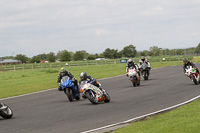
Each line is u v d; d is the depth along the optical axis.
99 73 142.50
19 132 30.28
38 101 58.75
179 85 69.81
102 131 28.91
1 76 159.25
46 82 108.00
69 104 50.41
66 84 53.25
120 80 99.06
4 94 77.69
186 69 68.69
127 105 44.88
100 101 48.94
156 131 26.72
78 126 31.80
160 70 139.38
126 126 30.25
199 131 25.36
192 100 45.66
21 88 91.19
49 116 39.41
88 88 47.09
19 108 50.28
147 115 35.84
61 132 29.36
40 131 30.30
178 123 29.02
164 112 37.66
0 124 35.16
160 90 62.44
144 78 92.06
